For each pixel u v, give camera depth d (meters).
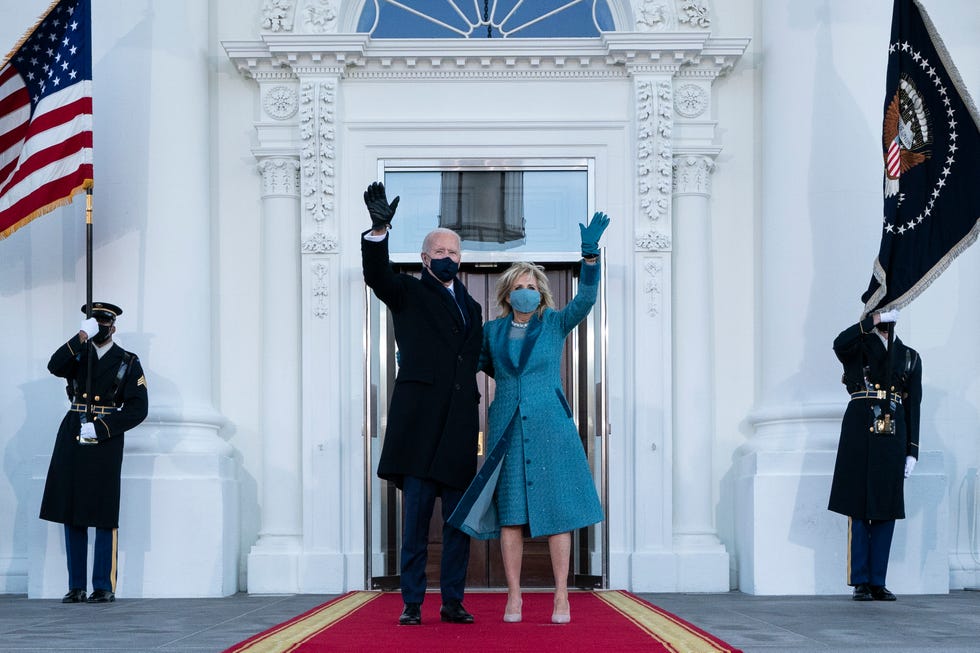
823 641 4.96
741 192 8.89
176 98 8.55
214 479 8.11
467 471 5.51
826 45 8.47
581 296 5.60
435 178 8.84
